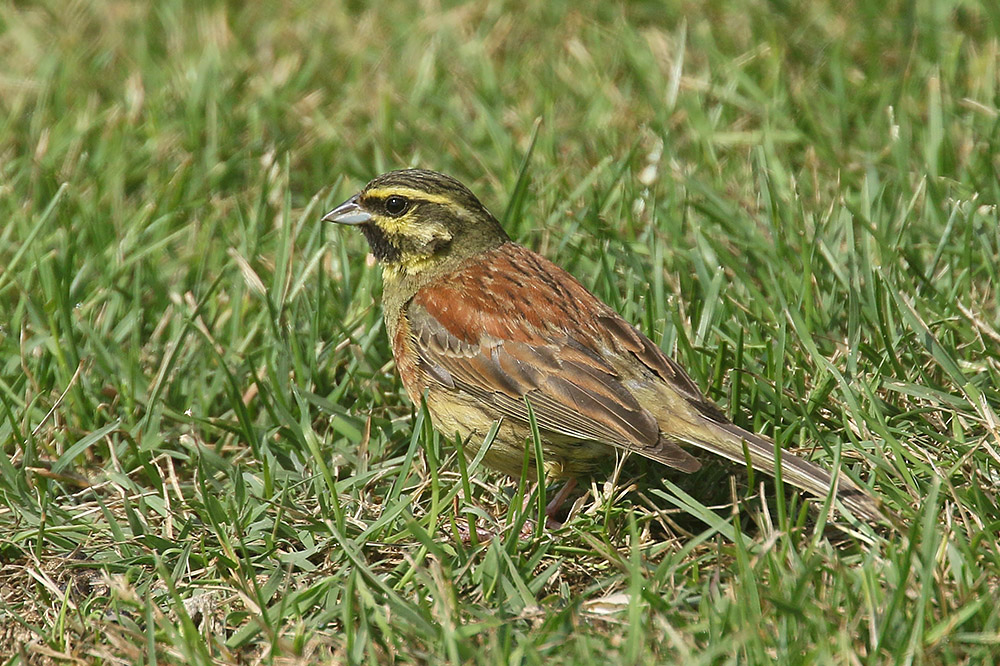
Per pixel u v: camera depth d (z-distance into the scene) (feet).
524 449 30.89
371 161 46.21
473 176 45.09
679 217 40.19
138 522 29.63
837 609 24.82
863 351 32.37
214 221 41.47
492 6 54.65
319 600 27.02
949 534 26.27
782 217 39.09
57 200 38.68
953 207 37.58
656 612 25.08
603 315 31.50
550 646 24.39
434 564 27.25
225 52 52.54
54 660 26.14
